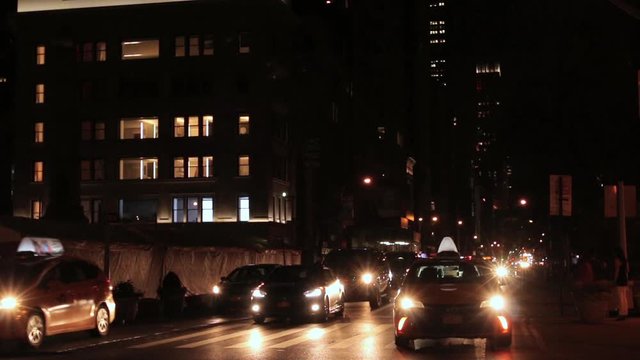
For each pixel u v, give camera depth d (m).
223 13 65.88
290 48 70.44
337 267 30.34
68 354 15.41
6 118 79.06
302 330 20.19
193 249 33.12
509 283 53.50
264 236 62.81
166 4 66.44
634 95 27.88
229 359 13.90
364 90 100.38
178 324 22.45
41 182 66.25
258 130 64.69
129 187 66.19
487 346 15.63
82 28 67.75
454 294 14.26
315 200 74.12
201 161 65.50
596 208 33.59
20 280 15.95
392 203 107.50
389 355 14.16
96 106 67.31
